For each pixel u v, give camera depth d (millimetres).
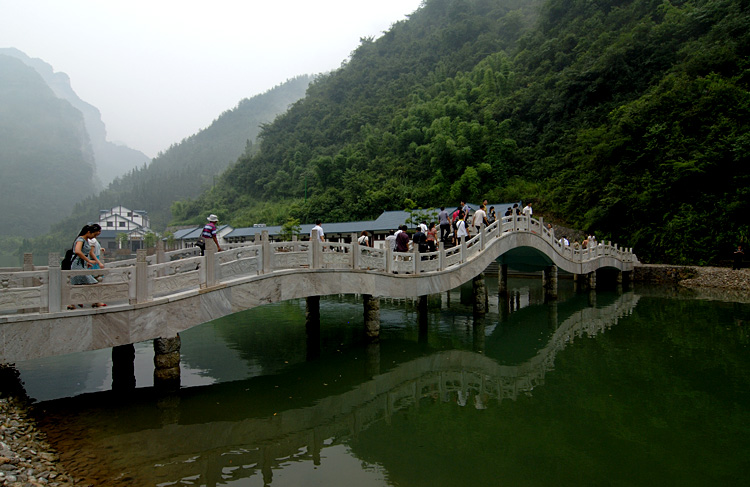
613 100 49156
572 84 52219
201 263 10602
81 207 128125
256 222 71812
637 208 35719
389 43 111312
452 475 7066
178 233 72312
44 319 8188
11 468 6066
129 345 11266
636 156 37875
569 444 8164
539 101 56812
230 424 8984
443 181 53812
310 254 13070
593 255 28547
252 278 11492
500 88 64688
